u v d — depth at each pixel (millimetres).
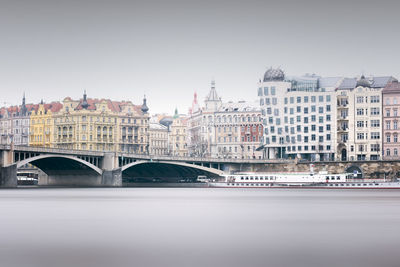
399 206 112625
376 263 51188
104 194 162250
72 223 80812
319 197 149500
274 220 85625
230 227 76562
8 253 56094
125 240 64125
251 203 123500
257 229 74312
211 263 51094
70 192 173875
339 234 69375
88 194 161875
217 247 59438
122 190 194875
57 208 106438
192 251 57031
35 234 68938
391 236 67562
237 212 99500
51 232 70750
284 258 53438
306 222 82688
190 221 84000
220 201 131000
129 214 94812
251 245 60812
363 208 107750
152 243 62094
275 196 155500
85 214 94500
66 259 53000
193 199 139000
